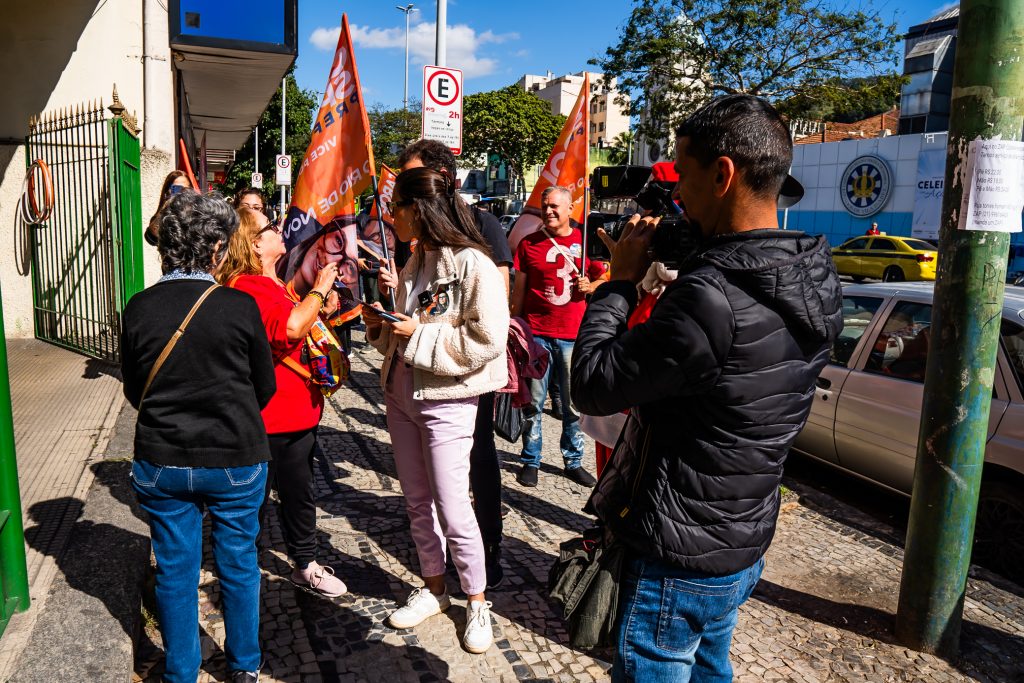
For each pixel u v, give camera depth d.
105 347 6.72
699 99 25.20
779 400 1.54
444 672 2.75
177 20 7.45
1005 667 3.03
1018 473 3.77
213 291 2.29
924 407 3.02
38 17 6.96
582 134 4.51
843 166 27.30
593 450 5.41
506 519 4.09
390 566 3.49
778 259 1.50
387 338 3.03
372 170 3.07
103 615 2.72
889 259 20.06
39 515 3.47
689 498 1.58
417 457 2.98
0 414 2.56
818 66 24.11
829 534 4.21
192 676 2.45
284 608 3.11
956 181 2.82
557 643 2.97
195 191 2.34
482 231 3.58
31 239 7.13
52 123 6.58
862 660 3.02
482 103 47.41
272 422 2.89
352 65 3.09
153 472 2.28
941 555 3.01
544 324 4.62
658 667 1.68
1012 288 4.54
